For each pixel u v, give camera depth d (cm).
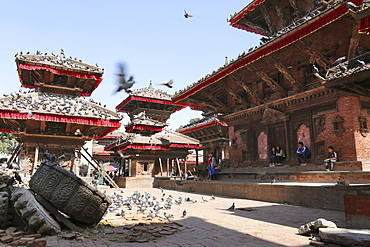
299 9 1798
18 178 938
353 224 627
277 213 964
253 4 1975
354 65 680
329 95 1520
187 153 3148
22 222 699
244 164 2162
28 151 2167
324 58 1415
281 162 1806
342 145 1430
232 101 2358
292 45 1520
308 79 1664
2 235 624
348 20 1164
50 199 723
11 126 2109
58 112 2070
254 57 1565
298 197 1147
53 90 2492
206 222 818
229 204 1239
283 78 1866
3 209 708
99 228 733
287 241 590
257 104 2047
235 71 1928
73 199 724
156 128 2852
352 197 638
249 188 1445
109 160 4116
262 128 2041
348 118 1413
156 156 2758
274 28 2053
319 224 608
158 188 2511
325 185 1078
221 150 3475
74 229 703
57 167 750
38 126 2128
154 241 599
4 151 4194
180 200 1273
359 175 1180
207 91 2317
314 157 1596
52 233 647
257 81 2086
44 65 2250
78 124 2159
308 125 1661
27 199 671
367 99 1466
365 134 1418
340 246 522
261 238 618
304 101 1681
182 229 718
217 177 2180
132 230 710
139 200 1273
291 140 1764
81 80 2500
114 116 2298
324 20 1147
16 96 2109
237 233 671
